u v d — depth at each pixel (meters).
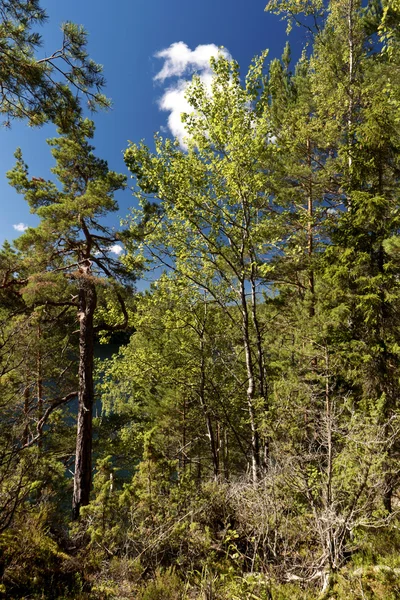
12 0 4.08
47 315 11.77
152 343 14.33
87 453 10.25
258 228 9.70
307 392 6.57
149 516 6.04
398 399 7.62
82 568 5.06
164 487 6.51
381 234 8.10
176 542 5.57
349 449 4.89
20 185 11.09
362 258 7.86
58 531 5.96
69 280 10.43
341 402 7.21
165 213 10.81
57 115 5.23
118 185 11.76
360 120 11.41
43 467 5.22
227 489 6.41
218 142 9.19
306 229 11.69
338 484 5.11
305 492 5.09
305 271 11.23
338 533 4.87
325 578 4.51
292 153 11.72
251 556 5.39
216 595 4.48
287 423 5.82
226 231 9.78
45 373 13.27
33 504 5.90
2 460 4.68
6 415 5.43
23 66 4.52
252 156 8.93
